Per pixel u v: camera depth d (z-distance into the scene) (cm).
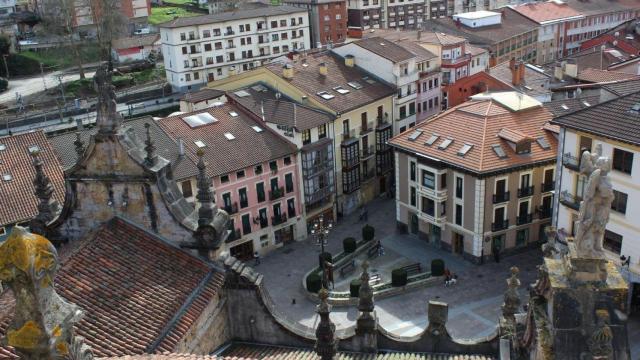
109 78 2514
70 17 14000
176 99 12650
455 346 2555
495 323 5406
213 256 2614
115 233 2566
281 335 2716
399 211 7244
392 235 7300
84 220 2675
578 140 5047
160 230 2619
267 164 6906
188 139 6800
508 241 6462
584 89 7300
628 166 4712
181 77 12925
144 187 2570
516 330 1752
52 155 5688
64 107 12019
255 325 2728
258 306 2691
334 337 2270
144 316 2233
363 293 2541
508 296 2281
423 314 5628
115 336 2112
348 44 8944
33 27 16812
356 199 8162
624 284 1350
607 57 9944
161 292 2370
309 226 7500
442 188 6494
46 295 1102
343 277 6378
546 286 1473
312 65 8600
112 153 2547
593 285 1354
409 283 5994
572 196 5222
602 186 1298
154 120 6750
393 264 6600
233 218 6712
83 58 14362
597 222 1326
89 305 2178
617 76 7950
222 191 6556
